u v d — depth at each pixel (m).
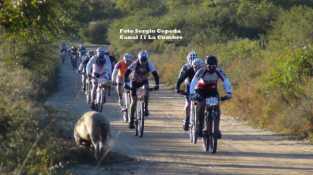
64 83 56.03
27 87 30.28
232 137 26.64
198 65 24.58
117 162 19.94
